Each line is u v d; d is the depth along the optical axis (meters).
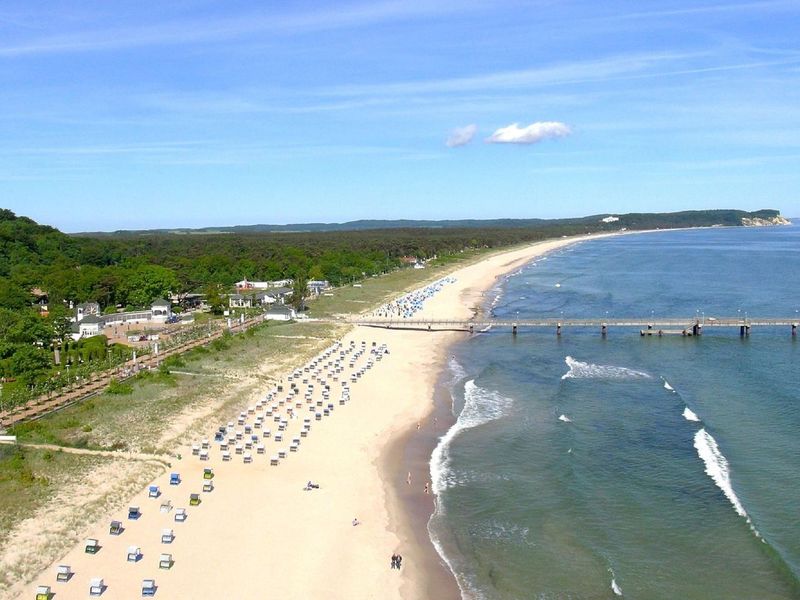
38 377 95.69
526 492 66.38
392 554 55.72
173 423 81.56
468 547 56.81
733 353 124.75
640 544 56.03
